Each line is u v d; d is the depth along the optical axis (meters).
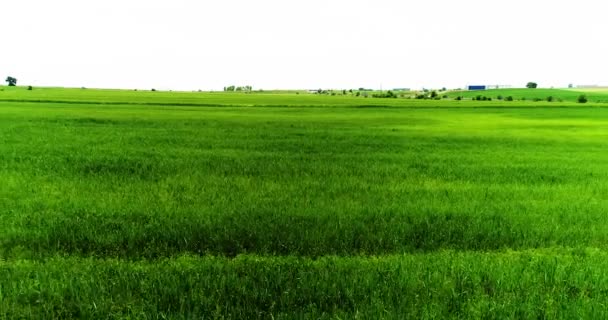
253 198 10.90
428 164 18.12
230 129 33.72
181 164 16.53
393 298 5.48
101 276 5.93
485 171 16.55
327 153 21.00
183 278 5.90
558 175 15.87
